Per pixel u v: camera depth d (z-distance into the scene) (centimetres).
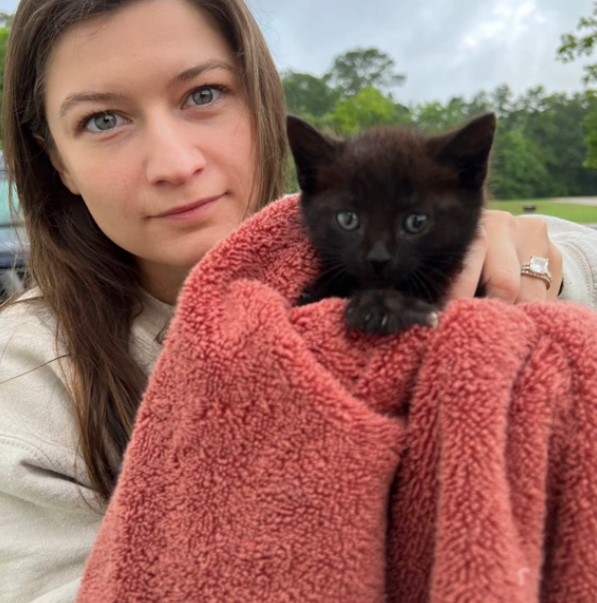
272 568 21
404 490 21
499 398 19
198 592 22
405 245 31
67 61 33
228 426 22
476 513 18
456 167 32
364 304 23
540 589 20
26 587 30
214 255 26
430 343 21
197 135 35
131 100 33
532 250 34
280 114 42
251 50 37
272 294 24
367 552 20
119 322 37
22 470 31
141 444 24
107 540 24
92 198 35
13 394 34
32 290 42
